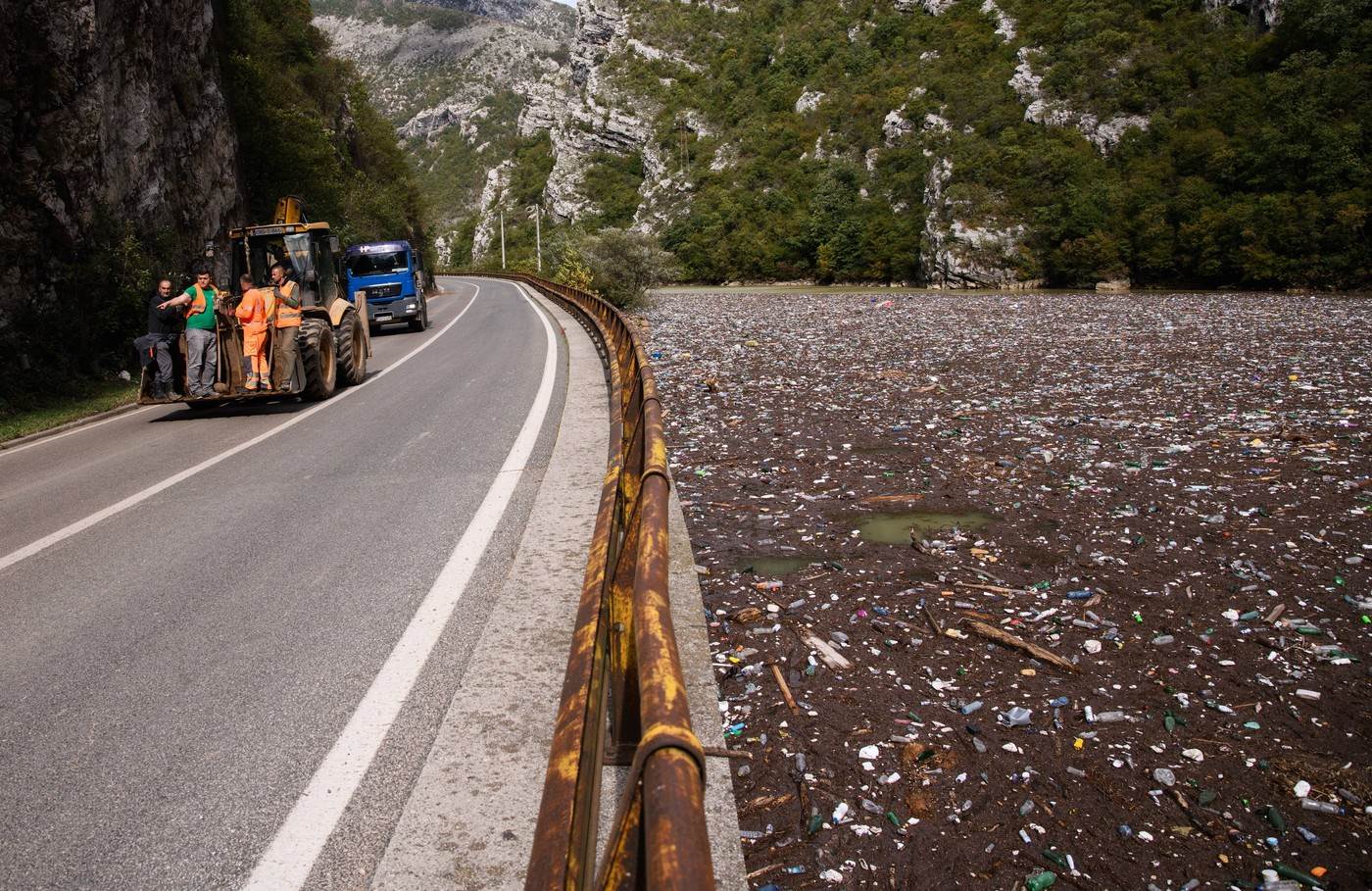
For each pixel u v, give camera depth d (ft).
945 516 23.97
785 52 502.38
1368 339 68.69
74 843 9.14
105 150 61.36
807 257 352.49
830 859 10.09
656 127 535.19
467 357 60.90
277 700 12.23
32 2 52.24
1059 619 16.87
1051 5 386.11
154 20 71.87
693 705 12.00
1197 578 18.81
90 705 12.30
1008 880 9.71
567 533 19.19
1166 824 10.70
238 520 21.99
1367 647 15.31
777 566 20.29
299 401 44.24
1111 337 76.38
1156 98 289.74
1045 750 12.35
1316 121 210.38
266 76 109.50
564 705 6.00
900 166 349.00
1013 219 276.41
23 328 52.19
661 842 3.53
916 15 453.99
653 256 137.39
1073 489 26.21
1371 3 247.70
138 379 59.11
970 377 51.13
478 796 9.48
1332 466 27.86
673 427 37.17
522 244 563.07
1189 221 221.05
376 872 8.27
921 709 13.53
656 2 638.53
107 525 22.21
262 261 46.34
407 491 24.00
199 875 8.54
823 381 50.24
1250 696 13.80
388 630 14.52
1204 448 31.07
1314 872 9.78
